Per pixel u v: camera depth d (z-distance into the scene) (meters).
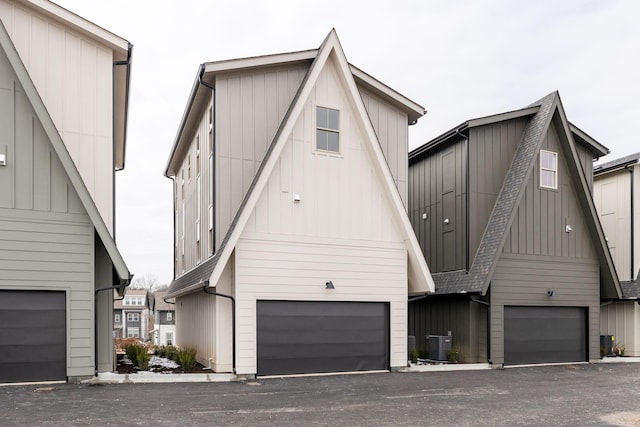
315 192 12.46
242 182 12.60
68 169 9.98
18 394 8.74
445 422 7.42
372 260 12.94
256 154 12.80
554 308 15.58
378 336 12.95
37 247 9.84
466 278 14.88
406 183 15.08
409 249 13.33
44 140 10.01
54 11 10.95
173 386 10.08
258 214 11.80
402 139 15.16
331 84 12.91
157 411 7.73
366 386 10.51
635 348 17.36
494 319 14.31
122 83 13.19
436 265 16.94
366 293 12.80
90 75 11.40
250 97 12.91
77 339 10.05
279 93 13.24
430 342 15.18
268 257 11.79
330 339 12.38
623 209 18.72
